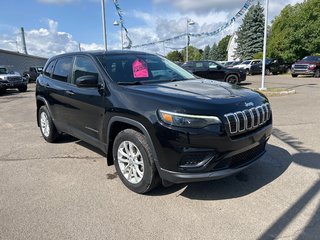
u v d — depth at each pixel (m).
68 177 4.39
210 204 3.50
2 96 18.39
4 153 5.59
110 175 4.42
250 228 3.02
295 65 24.30
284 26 39.38
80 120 4.75
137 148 3.64
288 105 9.73
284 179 4.06
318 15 30.83
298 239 2.82
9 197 3.82
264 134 3.79
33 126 8.02
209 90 3.84
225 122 3.25
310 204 3.41
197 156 3.26
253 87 15.80
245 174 4.25
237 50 58.16
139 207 3.49
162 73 4.73
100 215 3.35
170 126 3.25
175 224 3.13
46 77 5.98
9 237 2.99
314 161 4.67
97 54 4.69
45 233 3.04
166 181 3.56
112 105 3.90
